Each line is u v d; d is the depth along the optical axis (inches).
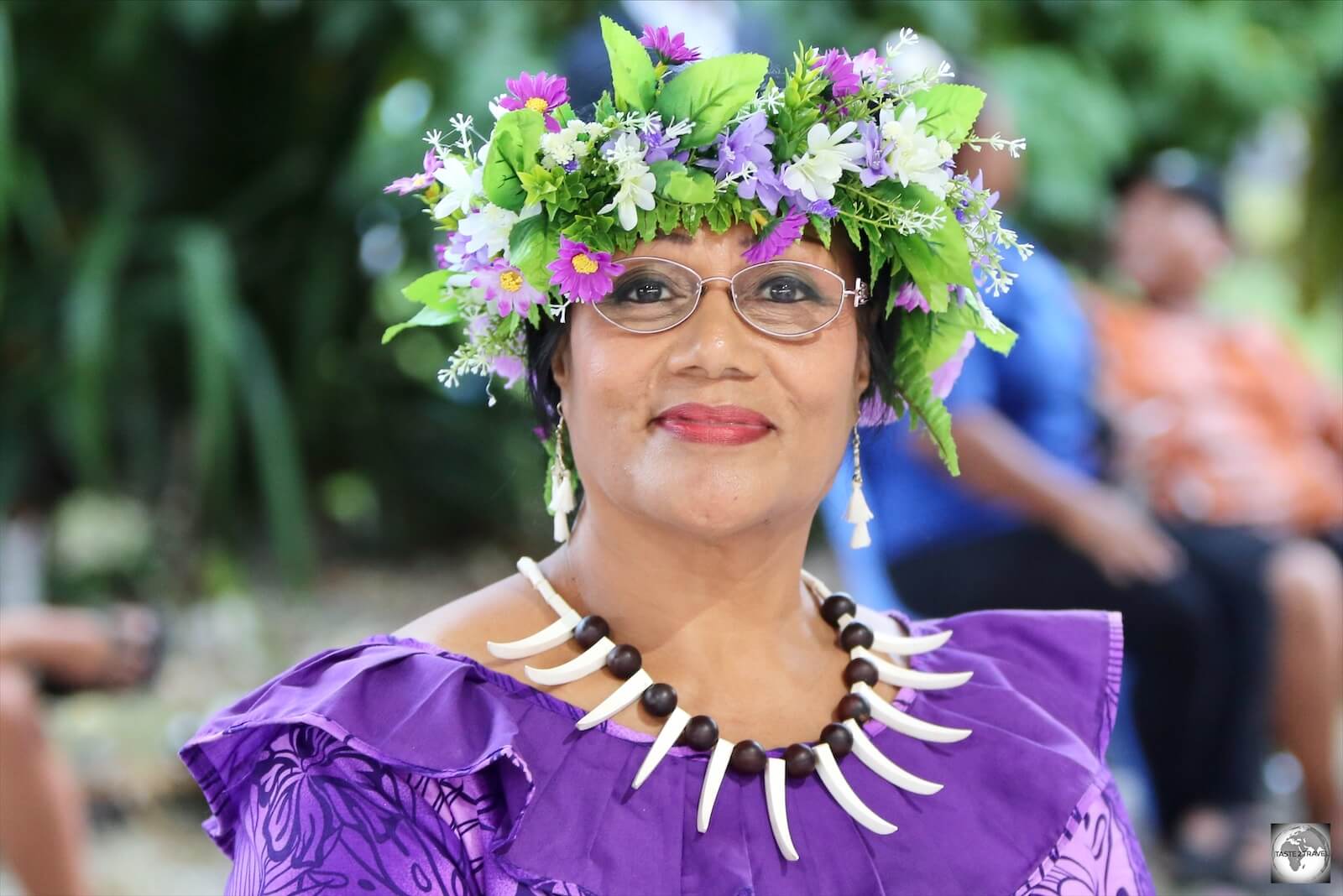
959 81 119.2
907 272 59.4
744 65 52.9
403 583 214.4
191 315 196.9
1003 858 56.7
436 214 57.4
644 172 53.0
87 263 200.7
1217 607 137.9
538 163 54.2
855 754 58.3
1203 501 141.5
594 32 122.1
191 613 185.3
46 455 208.7
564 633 57.4
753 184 53.2
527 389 61.9
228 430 197.3
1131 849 61.3
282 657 177.3
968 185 58.8
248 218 221.8
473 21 205.2
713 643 58.7
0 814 104.3
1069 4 237.8
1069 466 130.6
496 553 229.9
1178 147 250.5
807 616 63.2
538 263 54.9
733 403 54.3
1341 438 153.0
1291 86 248.1
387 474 229.0
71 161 218.1
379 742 51.4
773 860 54.2
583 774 54.1
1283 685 141.1
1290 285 280.1
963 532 127.9
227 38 215.5
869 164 55.2
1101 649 67.8
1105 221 219.6
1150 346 146.3
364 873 49.3
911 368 62.3
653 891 51.8
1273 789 147.9
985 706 62.6
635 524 57.5
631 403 55.1
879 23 219.0
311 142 222.8
